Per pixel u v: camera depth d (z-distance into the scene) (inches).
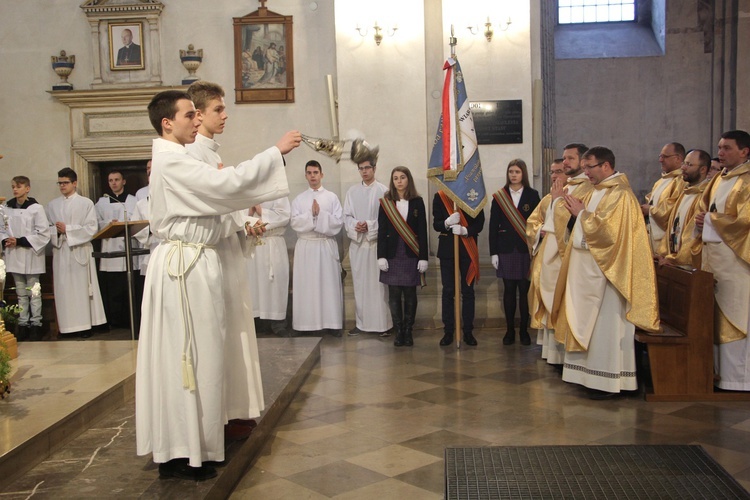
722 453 165.6
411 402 211.9
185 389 128.7
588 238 204.5
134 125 374.3
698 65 505.0
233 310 146.8
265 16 362.3
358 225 304.5
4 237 293.6
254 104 367.6
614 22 535.8
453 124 278.7
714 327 211.6
